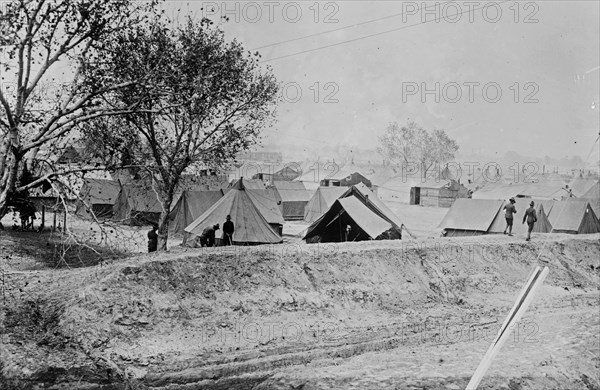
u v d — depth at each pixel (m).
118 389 12.05
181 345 14.70
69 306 14.45
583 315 19.19
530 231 27.89
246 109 24.47
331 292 19.12
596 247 28.94
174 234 31.20
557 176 56.28
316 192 42.53
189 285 16.95
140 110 13.91
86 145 18.34
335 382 11.05
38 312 14.12
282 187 45.38
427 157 71.88
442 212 49.59
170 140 23.62
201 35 22.52
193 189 33.00
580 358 13.01
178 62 20.86
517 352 13.44
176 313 15.80
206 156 23.88
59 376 11.90
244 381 12.93
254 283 18.12
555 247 27.59
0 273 17.00
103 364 12.78
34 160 13.05
